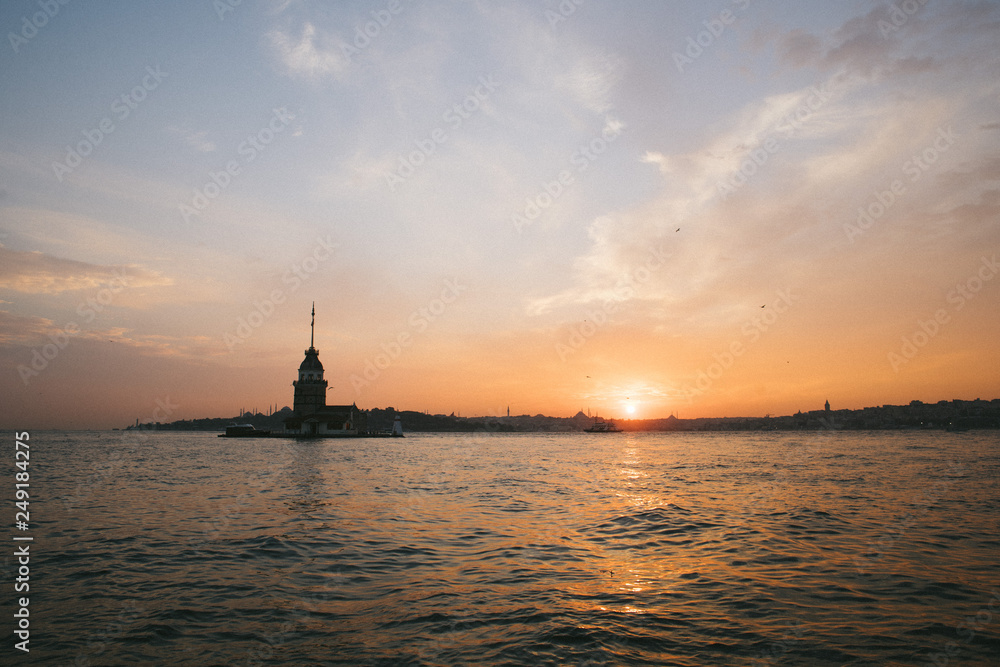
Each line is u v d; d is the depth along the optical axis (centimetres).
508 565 1745
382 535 2203
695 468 6162
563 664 1022
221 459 7825
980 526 2361
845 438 18988
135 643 1130
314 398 17375
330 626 1223
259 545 2008
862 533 2228
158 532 2258
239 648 1105
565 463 7275
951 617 1263
